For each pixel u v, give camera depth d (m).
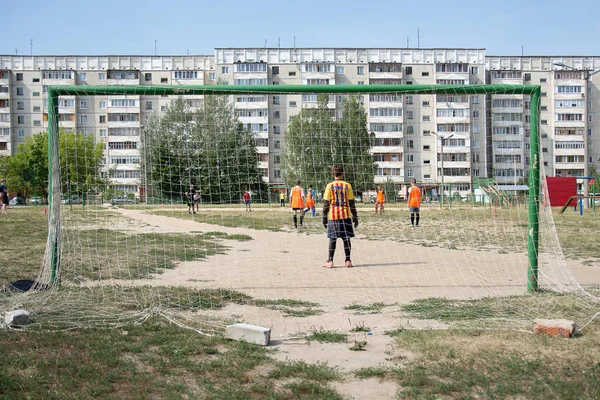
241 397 3.49
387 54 85.44
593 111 88.69
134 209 27.44
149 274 8.67
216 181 16.41
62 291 7.09
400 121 77.88
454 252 12.20
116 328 5.16
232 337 4.89
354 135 13.50
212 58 88.19
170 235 15.47
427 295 7.12
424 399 3.46
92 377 3.79
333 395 3.52
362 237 16.11
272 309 6.25
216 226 19.91
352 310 6.22
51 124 7.72
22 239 13.50
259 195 22.66
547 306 6.20
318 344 4.75
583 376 3.80
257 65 81.44
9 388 3.55
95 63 87.94
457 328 5.14
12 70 85.75
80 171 11.27
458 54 86.06
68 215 9.91
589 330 5.01
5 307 6.05
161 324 5.34
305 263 10.25
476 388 3.66
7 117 85.12
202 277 8.50
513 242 14.51
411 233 17.39
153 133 17.23
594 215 27.03
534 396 3.48
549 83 87.75
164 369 4.00
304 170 13.95
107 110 66.81
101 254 10.86
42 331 4.99
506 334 4.86
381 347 4.63
